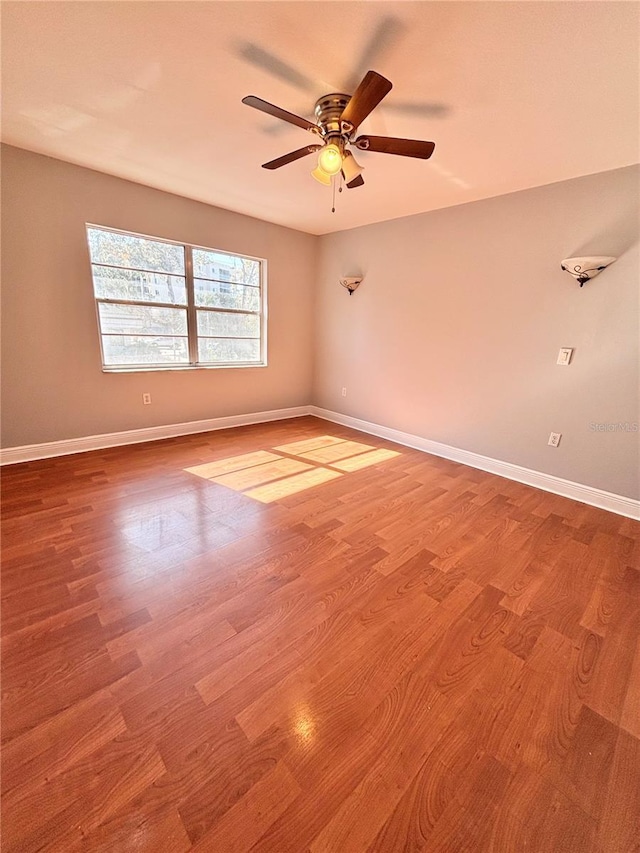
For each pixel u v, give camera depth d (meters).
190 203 3.60
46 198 2.87
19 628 1.48
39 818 0.92
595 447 2.78
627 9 1.29
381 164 2.55
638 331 2.50
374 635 1.52
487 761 1.08
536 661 1.43
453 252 3.42
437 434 3.81
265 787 1.00
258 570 1.89
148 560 1.93
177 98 1.95
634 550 2.20
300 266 4.73
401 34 1.45
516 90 1.75
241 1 1.34
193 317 3.95
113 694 1.23
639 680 1.36
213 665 1.36
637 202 2.40
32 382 3.08
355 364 4.58
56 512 2.38
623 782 1.04
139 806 0.95
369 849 0.89
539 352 2.99
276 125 2.20
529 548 2.19
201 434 4.16
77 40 1.54
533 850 0.90
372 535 2.27
